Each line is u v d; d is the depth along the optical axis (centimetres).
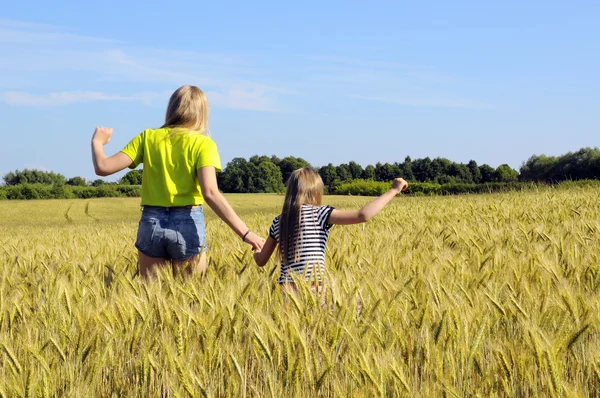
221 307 331
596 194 1361
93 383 263
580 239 552
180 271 462
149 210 452
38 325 335
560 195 1473
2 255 665
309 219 410
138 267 472
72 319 328
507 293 358
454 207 1298
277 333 287
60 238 1019
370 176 13400
